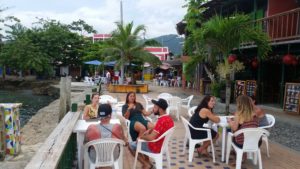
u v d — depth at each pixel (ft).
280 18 44.52
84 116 22.09
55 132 14.90
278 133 29.86
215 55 36.65
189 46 38.14
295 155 22.29
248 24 34.06
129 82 82.07
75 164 19.01
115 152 15.26
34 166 9.84
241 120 17.94
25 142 31.86
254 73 54.39
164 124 16.76
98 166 14.92
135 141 18.57
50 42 124.16
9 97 92.94
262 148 24.06
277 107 46.14
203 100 20.21
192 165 19.47
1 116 23.97
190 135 19.97
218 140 24.66
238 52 49.80
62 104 34.94
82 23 143.23
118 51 78.95
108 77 98.48
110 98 34.12
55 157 10.81
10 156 24.58
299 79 45.98
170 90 84.12
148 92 76.69
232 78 51.60
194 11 61.62
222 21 32.55
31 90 115.14
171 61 104.58
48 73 130.11
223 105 49.19
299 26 41.22
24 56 113.50
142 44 78.89
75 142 20.25
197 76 83.20
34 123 41.63
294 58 39.88
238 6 55.93
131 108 21.33
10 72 144.25
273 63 51.65
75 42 129.90
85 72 143.84
